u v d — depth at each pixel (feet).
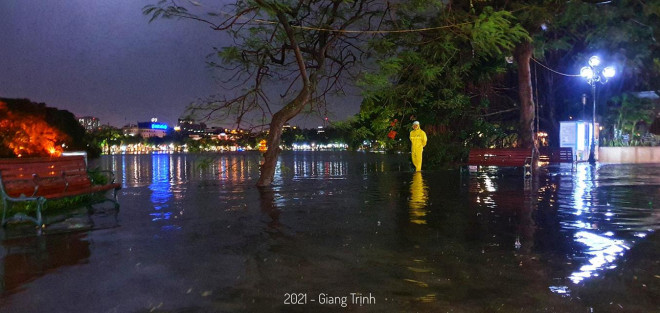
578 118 111.75
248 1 40.83
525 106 71.20
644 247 20.86
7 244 21.52
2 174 25.99
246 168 113.70
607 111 109.60
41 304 13.96
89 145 323.37
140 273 16.98
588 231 24.36
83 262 18.40
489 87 103.45
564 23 85.56
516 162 58.34
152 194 41.68
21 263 18.28
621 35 85.30
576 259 18.90
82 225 26.17
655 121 118.52
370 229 24.84
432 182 51.55
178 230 24.62
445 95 90.79
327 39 49.83
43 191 29.63
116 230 24.72
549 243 21.68
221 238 22.63
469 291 15.17
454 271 17.31
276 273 17.02
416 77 76.89
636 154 96.94
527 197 37.99
